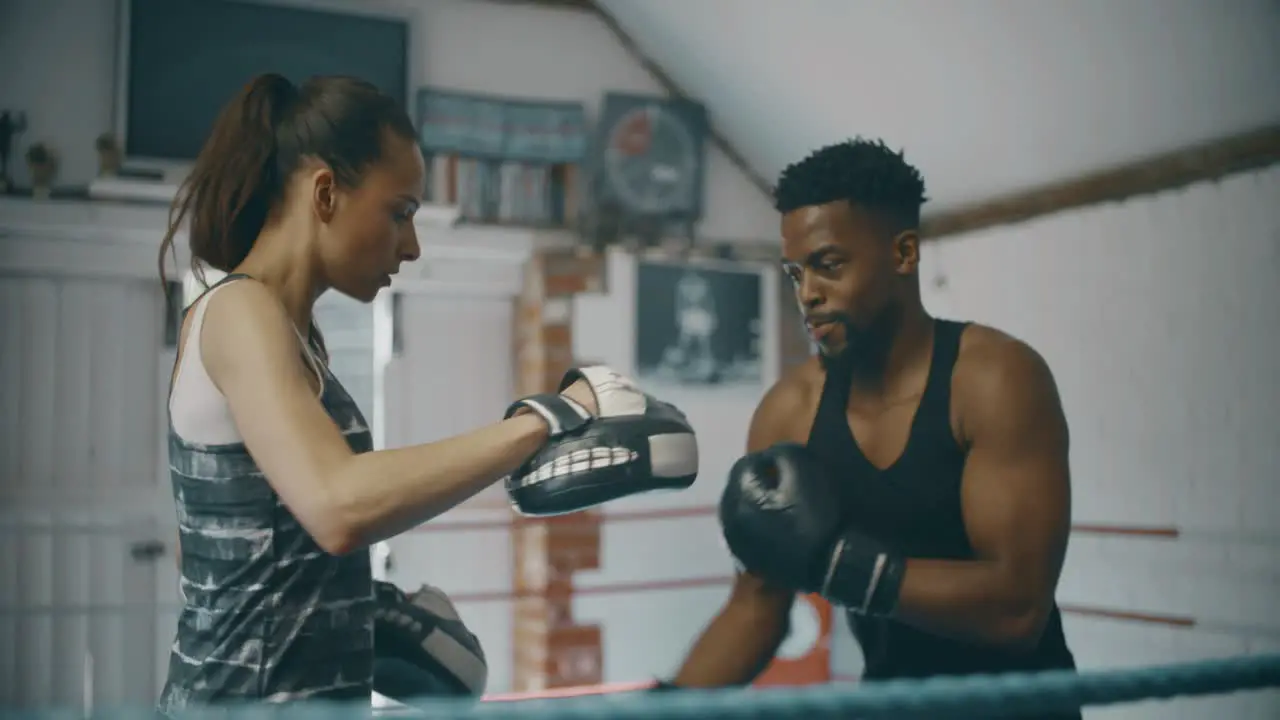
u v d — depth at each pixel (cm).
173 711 103
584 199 414
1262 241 288
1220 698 286
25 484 341
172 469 105
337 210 106
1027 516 138
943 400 147
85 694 340
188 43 350
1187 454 309
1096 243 337
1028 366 145
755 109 413
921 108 364
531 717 82
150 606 349
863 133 388
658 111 412
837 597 139
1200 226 305
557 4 412
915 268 150
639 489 112
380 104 108
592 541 407
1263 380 288
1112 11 296
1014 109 341
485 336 411
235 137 108
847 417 156
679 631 416
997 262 375
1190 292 308
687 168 416
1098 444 337
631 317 412
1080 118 328
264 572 99
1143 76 304
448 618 150
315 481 90
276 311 99
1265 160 287
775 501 142
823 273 146
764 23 374
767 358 438
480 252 394
